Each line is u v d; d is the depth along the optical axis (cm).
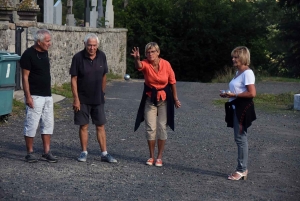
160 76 974
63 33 2219
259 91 2306
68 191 802
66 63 2275
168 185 870
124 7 4322
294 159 1113
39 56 957
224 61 4091
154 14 4050
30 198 756
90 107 993
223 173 970
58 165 962
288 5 4300
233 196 829
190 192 837
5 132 1238
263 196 838
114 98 1972
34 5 1784
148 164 1003
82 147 1006
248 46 4191
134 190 829
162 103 991
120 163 1006
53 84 2105
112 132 1317
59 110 1589
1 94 1279
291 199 831
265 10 4347
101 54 992
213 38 3988
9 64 1291
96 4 3061
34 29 1784
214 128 1428
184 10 4012
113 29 3078
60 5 2370
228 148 1185
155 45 971
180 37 4056
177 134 1323
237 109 908
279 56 4850
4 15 1628
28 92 949
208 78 4128
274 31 5059
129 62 4041
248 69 909
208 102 1964
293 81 2852
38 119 967
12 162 966
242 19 4088
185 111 1725
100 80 986
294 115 1728
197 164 1030
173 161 1047
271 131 1433
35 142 1157
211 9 4025
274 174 982
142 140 1241
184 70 4134
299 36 4425
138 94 2147
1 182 825
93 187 831
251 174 975
